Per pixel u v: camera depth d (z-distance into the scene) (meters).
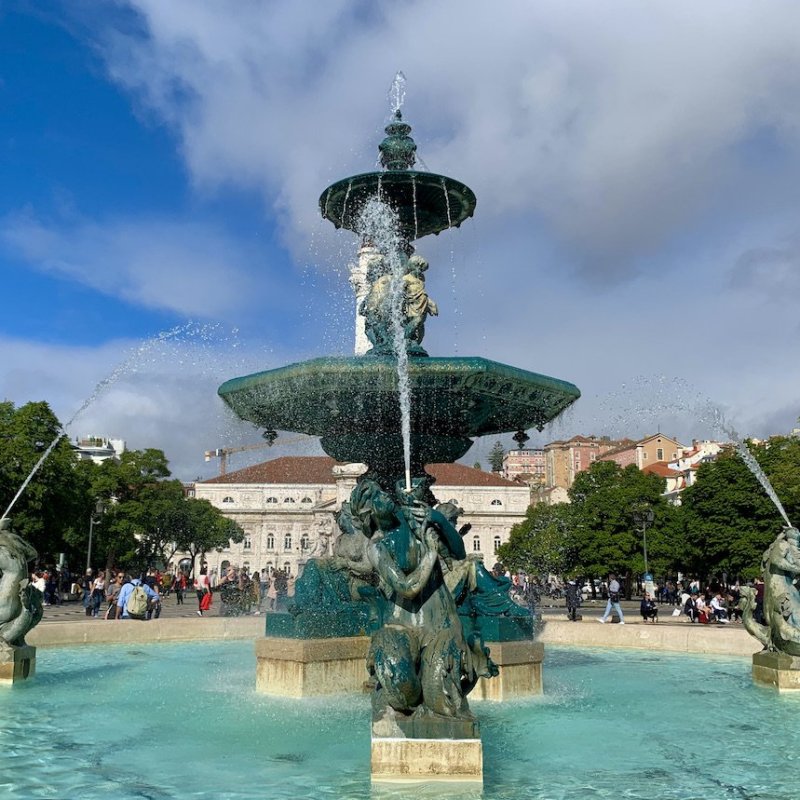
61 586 33.06
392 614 4.56
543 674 8.45
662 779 4.28
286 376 7.31
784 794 4.02
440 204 8.82
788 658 7.36
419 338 8.25
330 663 6.78
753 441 36.09
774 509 33.91
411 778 3.95
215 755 4.73
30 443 32.00
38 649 10.24
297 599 7.13
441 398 7.32
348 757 4.67
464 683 4.23
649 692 7.23
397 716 4.05
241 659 9.37
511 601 7.09
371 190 8.59
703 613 17.11
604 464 42.25
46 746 4.95
